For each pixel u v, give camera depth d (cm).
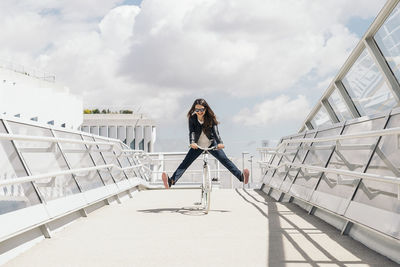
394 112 412
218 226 483
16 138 362
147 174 1384
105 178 763
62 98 2898
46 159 506
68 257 336
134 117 4000
